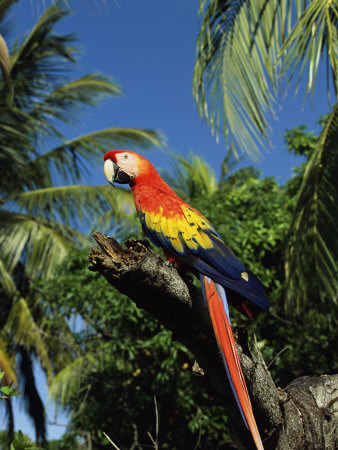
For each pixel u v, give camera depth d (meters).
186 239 2.45
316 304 5.27
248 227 6.89
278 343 6.66
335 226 4.48
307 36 4.18
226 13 5.02
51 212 10.12
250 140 4.89
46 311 8.54
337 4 4.14
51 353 9.70
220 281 2.20
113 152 3.33
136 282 1.67
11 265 9.80
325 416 2.11
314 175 4.61
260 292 2.14
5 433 9.93
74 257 7.38
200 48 5.05
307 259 4.70
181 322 1.78
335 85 4.16
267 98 4.79
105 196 10.20
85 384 7.36
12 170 10.89
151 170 3.20
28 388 10.24
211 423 6.18
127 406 7.05
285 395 2.09
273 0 4.70
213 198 7.81
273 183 8.14
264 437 1.94
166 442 7.49
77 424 7.14
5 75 4.16
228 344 1.73
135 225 8.23
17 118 10.45
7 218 10.08
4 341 9.31
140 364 7.11
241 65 4.96
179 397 6.50
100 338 7.67
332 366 6.57
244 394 1.65
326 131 4.60
